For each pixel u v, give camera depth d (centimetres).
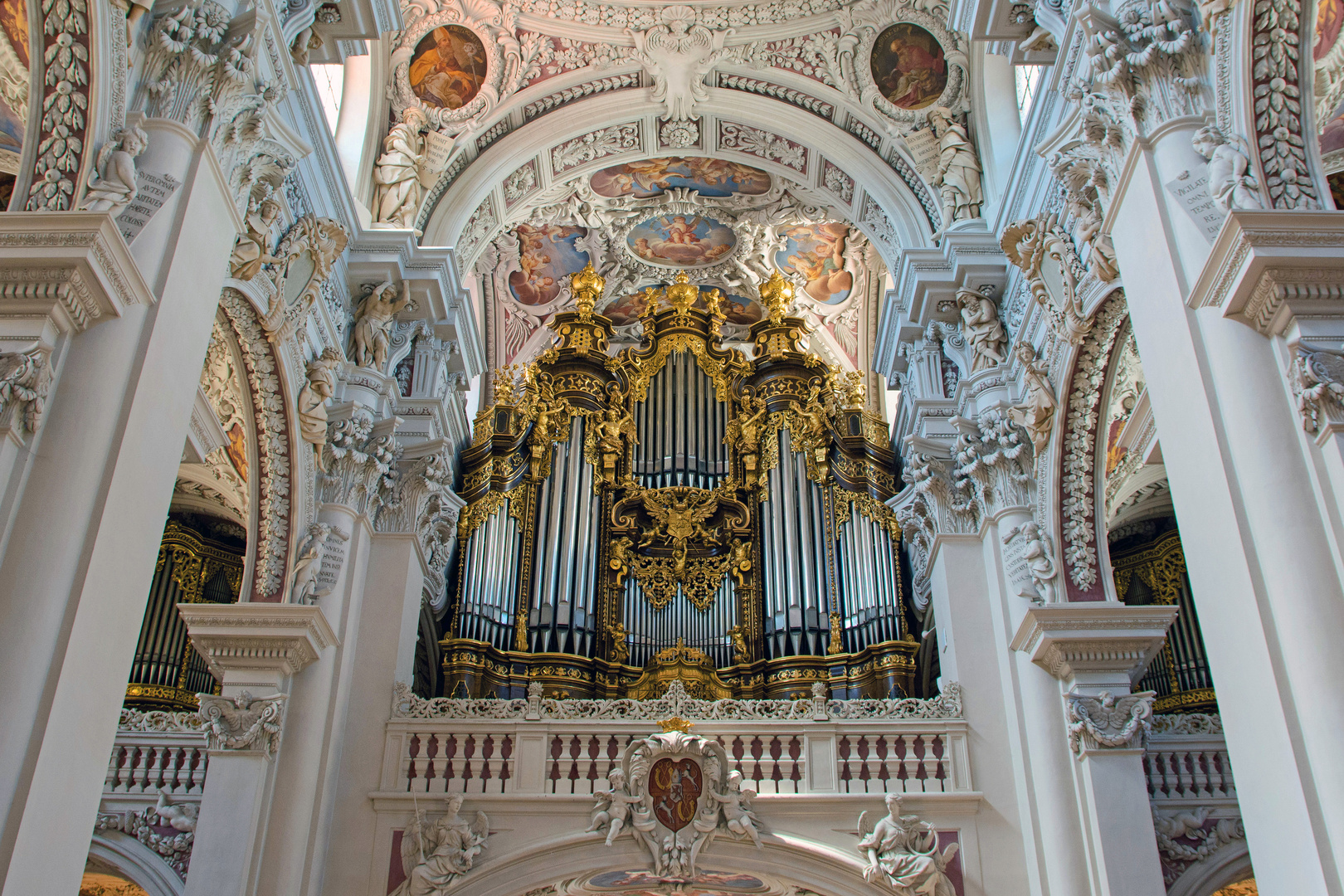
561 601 1318
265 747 938
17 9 668
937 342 1258
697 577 1401
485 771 1042
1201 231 641
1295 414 571
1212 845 1007
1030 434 1052
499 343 1689
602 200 1529
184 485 1390
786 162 1428
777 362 1546
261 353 952
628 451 1514
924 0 1255
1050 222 948
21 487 559
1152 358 676
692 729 1048
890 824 985
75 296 588
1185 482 634
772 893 1040
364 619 1099
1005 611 1086
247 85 745
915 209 1317
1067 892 922
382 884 970
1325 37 708
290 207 973
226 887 877
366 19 884
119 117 663
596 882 1003
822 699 1071
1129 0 726
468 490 1352
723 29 1320
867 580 1321
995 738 1049
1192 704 1395
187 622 966
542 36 1311
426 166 1293
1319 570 536
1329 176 847
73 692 548
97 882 1184
